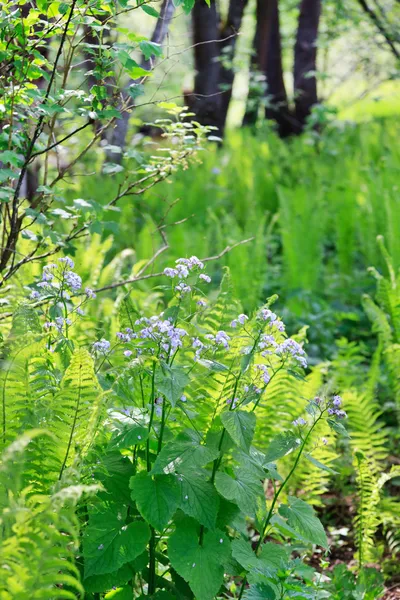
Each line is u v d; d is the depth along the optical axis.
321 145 11.06
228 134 11.24
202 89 9.77
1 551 1.70
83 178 7.27
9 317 3.00
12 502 1.78
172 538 2.21
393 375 4.16
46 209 3.21
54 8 2.82
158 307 4.46
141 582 2.45
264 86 11.55
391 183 7.56
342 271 6.55
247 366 2.34
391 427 4.36
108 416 2.26
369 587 2.83
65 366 2.52
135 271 4.65
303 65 12.71
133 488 2.17
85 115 2.89
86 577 2.16
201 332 2.57
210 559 2.21
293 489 3.44
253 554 2.30
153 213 7.29
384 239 6.46
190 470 2.24
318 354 5.22
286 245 6.13
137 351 2.34
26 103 2.98
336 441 3.96
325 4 13.20
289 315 5.55
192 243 6.01
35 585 1.69
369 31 14.38
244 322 2.32
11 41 3.01
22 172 2.95
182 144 3.42
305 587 2.36
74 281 2.47
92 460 2.29
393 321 4.43
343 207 6.54
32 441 2.11
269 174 8.51
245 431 2.15
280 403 3.23
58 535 1.71
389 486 3.83
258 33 11.75
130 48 2.83
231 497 2.19
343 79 14.78
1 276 3.27
